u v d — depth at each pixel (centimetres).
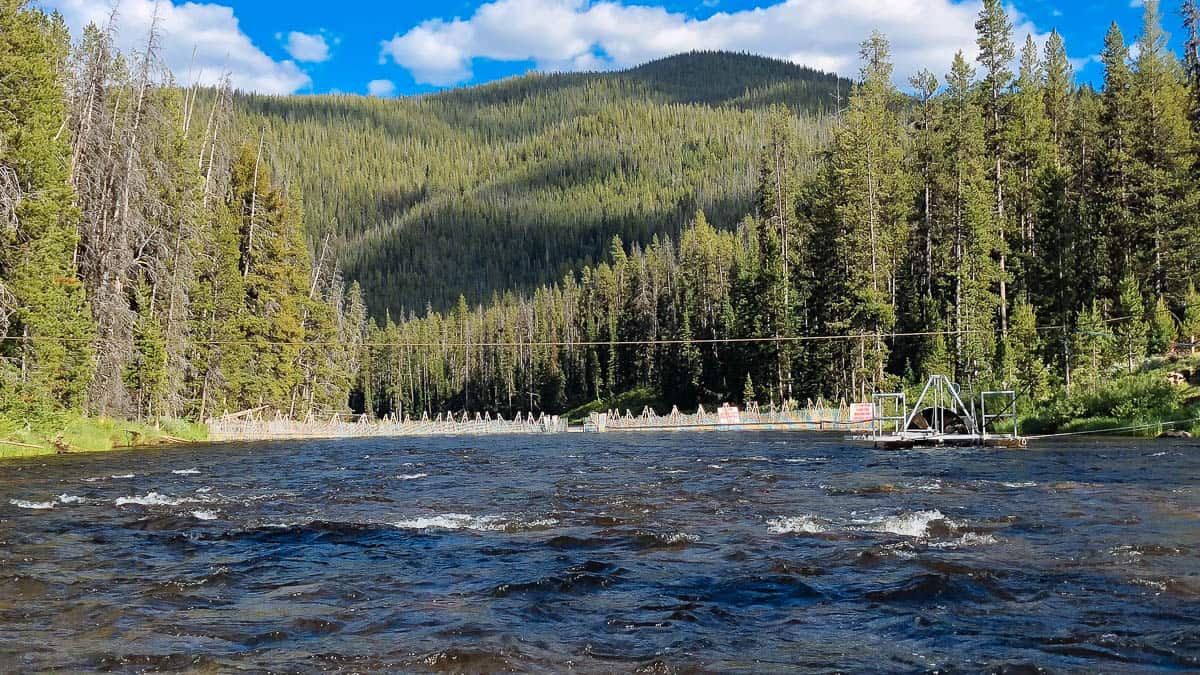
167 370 5197
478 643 893
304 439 5966
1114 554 1246
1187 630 884
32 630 968
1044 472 2353
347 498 2134
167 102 5656
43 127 3900
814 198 7294
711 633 923
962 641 870
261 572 1264
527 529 1603
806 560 1266
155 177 5125
